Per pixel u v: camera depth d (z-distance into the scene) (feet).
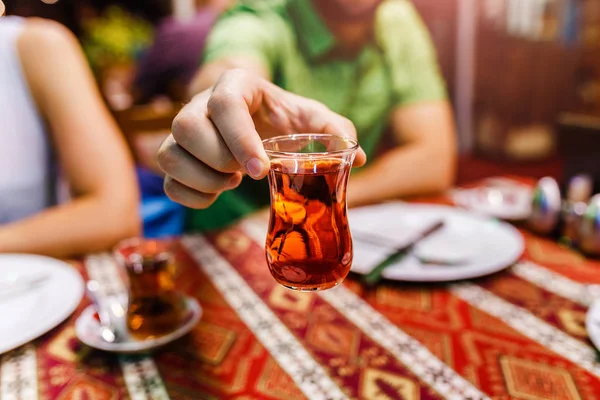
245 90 1.12
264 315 1.43
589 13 6.84
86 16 6.23
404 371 1.18
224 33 2.80
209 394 1.13
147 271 1.30
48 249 1.94
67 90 2.38
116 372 1.21
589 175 2.09
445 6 7.23
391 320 1.39
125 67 5.39
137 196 2.36
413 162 2.56
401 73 3.02
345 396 1.11
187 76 4.21
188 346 1.30
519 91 7.27
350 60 3.06
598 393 1.09
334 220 1.08
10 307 1.45
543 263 1.69
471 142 7.89
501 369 1.17
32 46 2.39
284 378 1.17
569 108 7.18
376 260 1.68
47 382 1.18
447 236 1.85
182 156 1.11
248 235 2.00
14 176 2.48
